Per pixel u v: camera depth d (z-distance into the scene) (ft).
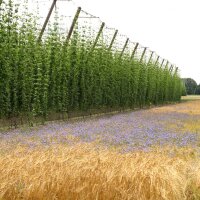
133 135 54.13
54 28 85.20
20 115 73.36
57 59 86.58
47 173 25.98
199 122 83.46
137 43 155.02
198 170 27.84
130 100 150.92
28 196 24.11
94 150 39.22
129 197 24.14
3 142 44.70
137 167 27.78
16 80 70.85
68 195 24.27
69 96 94.94
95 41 107.96
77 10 94.53
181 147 45.60
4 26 67.26
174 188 24.90
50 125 69.36
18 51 71.00
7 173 25.54
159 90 215.31
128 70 143.84
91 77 104.94
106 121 79.82
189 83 524.52
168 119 90.68
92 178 25.66
